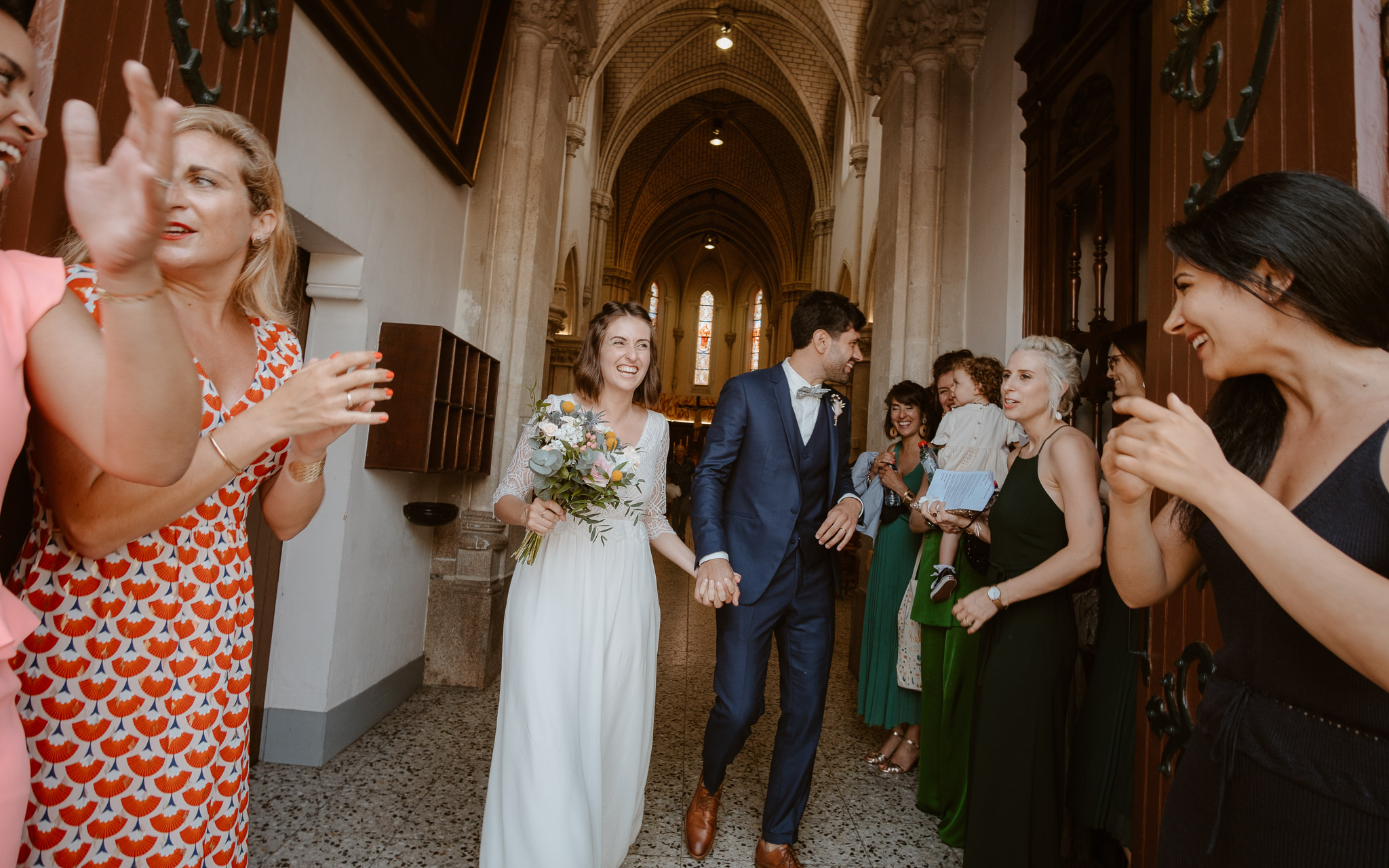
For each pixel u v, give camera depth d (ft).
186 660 3.22
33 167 3.53
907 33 15.94
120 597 3.05
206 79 4.92
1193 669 4.75
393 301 11.89
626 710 6.77
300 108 8.68
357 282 10.61
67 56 3.73
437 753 10.64
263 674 10.15
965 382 9.39
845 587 27.71
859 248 34.88
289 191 8.58
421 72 11.37
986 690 6.59
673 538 7.79
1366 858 2.42
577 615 6.41
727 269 105.09
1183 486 2.45
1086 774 6.90
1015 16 13.83
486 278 15.21
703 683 15.25
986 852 6.31
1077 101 11.66
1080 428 11.20
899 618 10.51
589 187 41.24
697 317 105.60
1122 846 7.28
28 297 2.41
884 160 17.01
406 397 11.41
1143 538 3.23
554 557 6.60
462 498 14.51
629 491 6.97
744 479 8.04
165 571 3.17
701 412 99.04
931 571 9.36
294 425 2.97
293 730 10.09
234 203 3.44
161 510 2.87
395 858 7.57
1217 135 4.98
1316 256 2.58
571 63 17.53
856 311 8.17
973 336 14.76
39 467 2.95
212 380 3.59
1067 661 6.53
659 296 104.12
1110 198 10.78
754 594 7.71
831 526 7.52
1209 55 5.09
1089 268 11.55
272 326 4.08
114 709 3.01
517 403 14.94
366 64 9.91
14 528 3.47
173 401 2.41
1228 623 3.05
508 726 6.19
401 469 11.39
